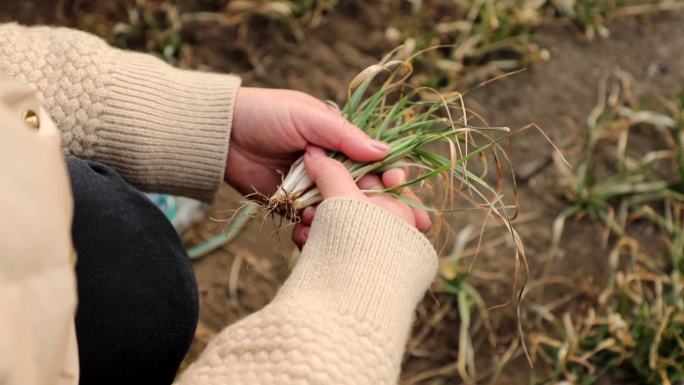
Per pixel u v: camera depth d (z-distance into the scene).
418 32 1.32
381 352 0.79
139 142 0.90
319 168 0.91
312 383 0.76
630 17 1.35
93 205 0.82
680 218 1.23
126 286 0.81
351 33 1.33
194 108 0.92
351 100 0.98
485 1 1.32
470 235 1.21
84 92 0.89
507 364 1.16
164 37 1.31
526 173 1.24
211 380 0.78
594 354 1.15
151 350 0.83
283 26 1.33
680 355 1.12
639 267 1.18
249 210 1.04
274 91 0.95
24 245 0.69
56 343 0.70
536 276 1.20
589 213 1.23
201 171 0.93
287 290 0.82
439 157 0.96
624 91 1.30
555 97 1.29
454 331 1.17
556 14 1.35
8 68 0.88
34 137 0.71
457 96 0.97
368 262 0.82
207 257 1.22
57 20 1.33
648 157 1.24
